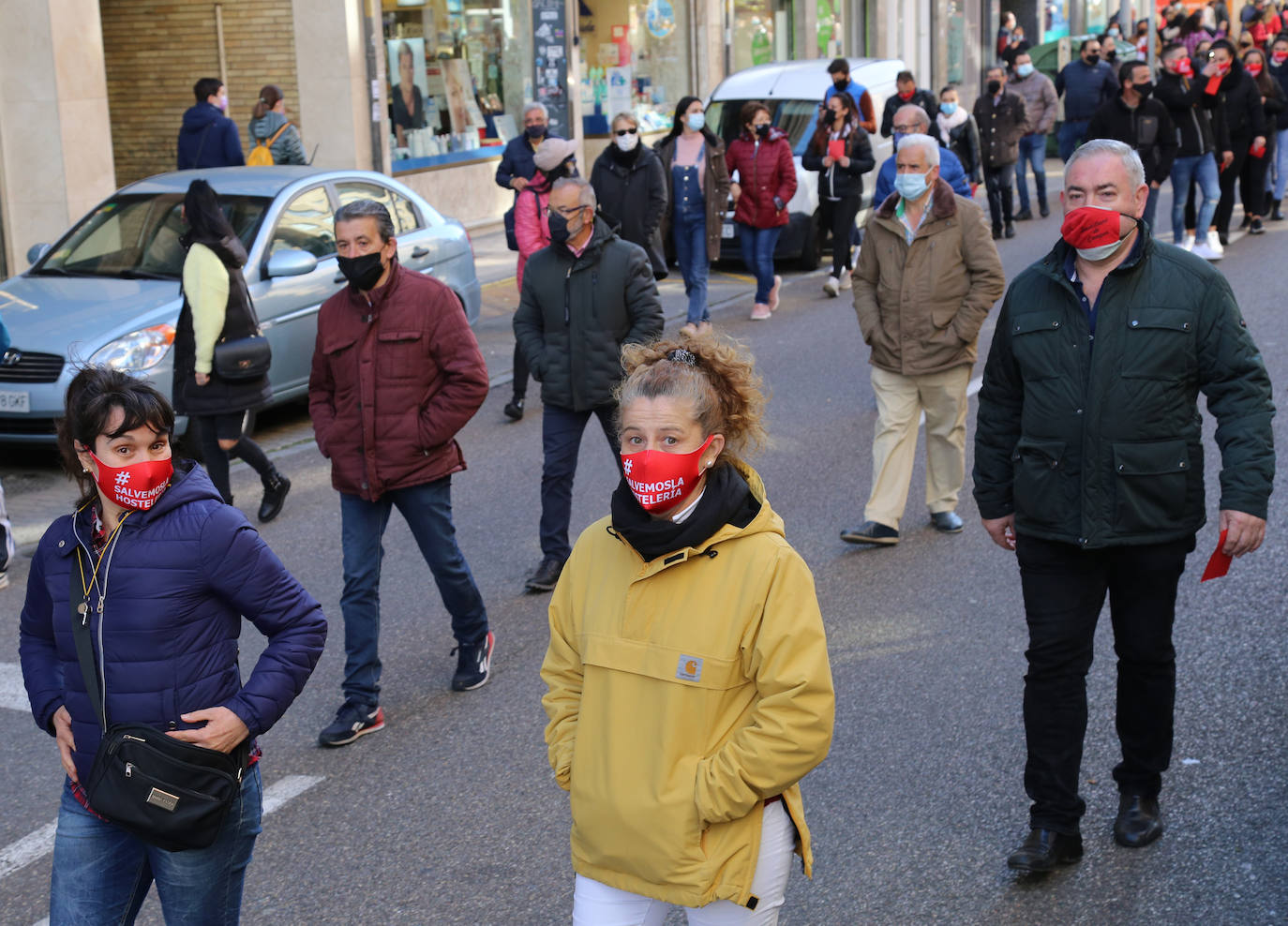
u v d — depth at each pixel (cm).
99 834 301
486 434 972
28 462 914
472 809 462
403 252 1073
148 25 1781
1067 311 385
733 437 271
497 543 742
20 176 1377
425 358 517
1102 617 600
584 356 642
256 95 1762
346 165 1739
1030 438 391
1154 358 377
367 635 519
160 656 294
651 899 271
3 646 618
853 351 1183
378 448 516
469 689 560
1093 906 388
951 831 431
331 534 764
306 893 412
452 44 1930
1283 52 1853
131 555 294
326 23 1706
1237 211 1891
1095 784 456
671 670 263
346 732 512
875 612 617
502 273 1585
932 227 674
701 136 1248
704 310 1266
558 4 1897
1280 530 697
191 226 736
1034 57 2864
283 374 962
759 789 258
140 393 292
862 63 1777
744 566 264
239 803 305
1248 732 484
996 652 567
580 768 271
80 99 1378
